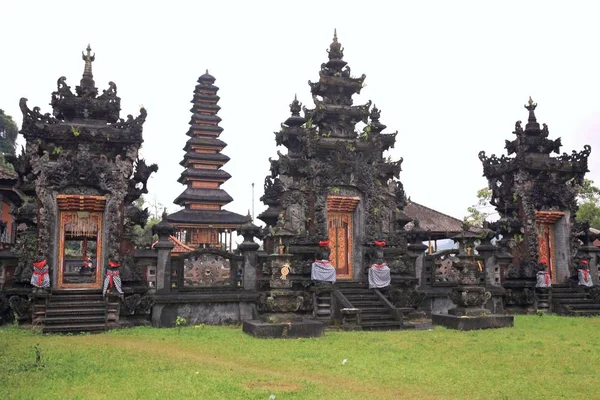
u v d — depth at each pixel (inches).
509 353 625.9
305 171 1055.0
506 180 1269.7
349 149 1095.0
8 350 631.8
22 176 950.4
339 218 1109.1
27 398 405.4
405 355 610.2
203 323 930.1
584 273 1224.8
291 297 796.0
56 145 938.1
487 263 1151.0
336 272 1086.4
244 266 986.1
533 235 1219.2
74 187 937.5
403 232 1124.5
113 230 936.9
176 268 949.8
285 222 1040.2
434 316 948.6
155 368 524.4
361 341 722.8
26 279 879.7
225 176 2005.4
